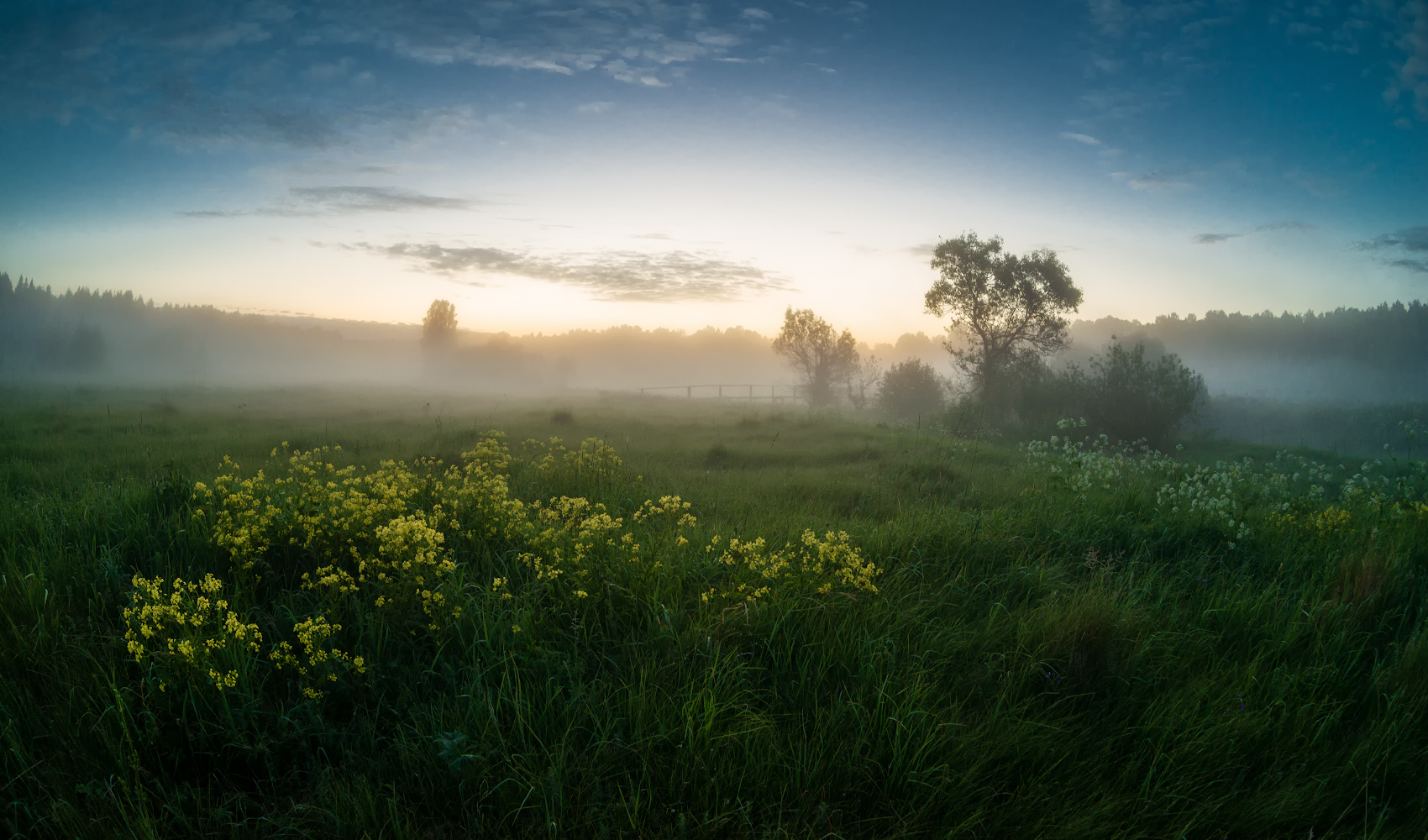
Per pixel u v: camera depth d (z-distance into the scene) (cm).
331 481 615
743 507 809
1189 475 846
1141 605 481
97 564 448
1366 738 358
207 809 288
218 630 363
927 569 533
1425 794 314
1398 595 526
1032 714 361
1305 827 302
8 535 493
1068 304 3183
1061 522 652
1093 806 299
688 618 416
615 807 287
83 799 292
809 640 405
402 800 296
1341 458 2330
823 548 477
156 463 1119
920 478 1143
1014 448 2266
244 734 316
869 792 308
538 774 300
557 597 439
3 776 297
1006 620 455
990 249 3216
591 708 338
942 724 332
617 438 1784
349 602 421
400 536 432
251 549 459
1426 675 408
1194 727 346
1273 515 725
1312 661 431
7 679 351
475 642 375
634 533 560
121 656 366
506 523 539
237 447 1380
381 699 348
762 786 300
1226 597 512
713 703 325
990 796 303
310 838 278
